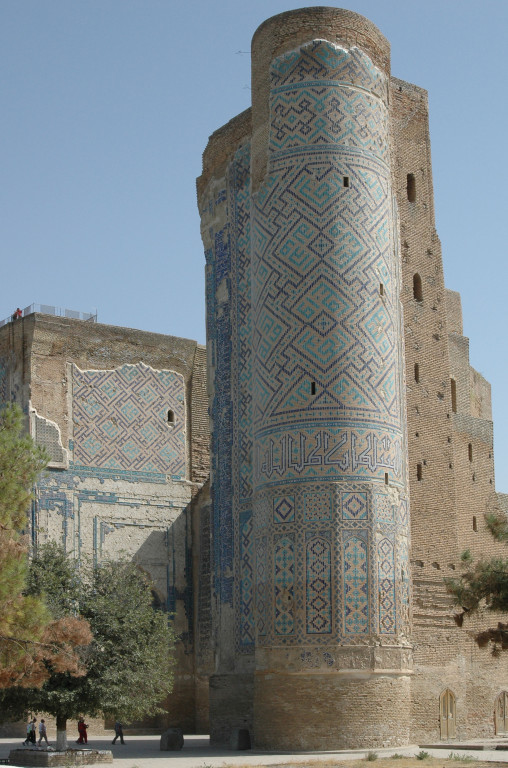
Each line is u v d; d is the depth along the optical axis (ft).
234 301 116.98
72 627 71.82
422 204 118.73
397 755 85.15
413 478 110.52
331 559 93.56
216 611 113.50
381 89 107.04
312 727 91.09
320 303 98.37
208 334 122.01
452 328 154.81
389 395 99.71
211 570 116.37
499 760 81.46
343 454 95.66
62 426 131.95
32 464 68.90
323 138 101.86
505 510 134.00
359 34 106.11
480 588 85.71
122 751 102.27
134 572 104.63
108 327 138.62
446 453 114.52
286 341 99.45
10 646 65.72
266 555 97.35
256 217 106.32
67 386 133.69
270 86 106.73
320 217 100.17
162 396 141.49
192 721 132.77
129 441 137.08
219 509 115.24
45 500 128.26
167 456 140.05
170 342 143.64
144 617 96.78
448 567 111.45
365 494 95.25
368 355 98.58
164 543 136.87
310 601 93.35
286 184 102.68
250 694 105.40
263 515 98.58
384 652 93.35
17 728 127.85
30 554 119.75
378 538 95.25
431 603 108.58
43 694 87.45
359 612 92.94
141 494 136.46
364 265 100.17
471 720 109.19
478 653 111.45
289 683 92.73
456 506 114.21
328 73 103.45
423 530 110.11
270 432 99.25
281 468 97.50
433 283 117.70
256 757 88.38
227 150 122.01
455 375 145.07
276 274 101.76
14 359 134.41
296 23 106.22
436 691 106.52
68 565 99.45
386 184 105.09
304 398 97.25
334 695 91.20
